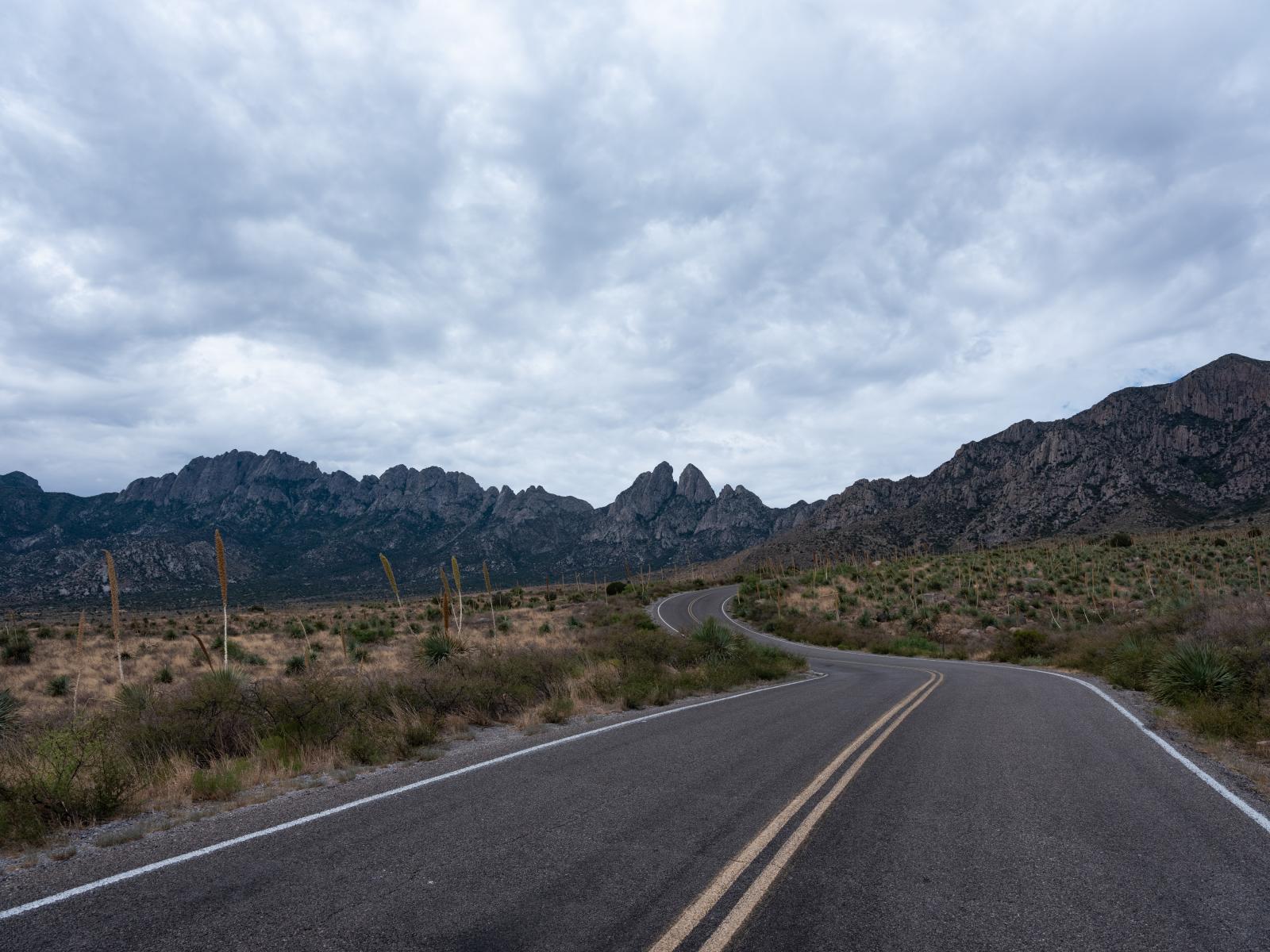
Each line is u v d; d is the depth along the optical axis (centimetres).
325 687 952
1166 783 663
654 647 1912
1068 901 393
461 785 652
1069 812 566
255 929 358
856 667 2502
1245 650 1190
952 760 762
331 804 591
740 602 6144
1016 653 2923
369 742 821
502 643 2781
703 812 560
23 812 544
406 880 420
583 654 1767
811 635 4275
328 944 341
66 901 396
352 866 443
